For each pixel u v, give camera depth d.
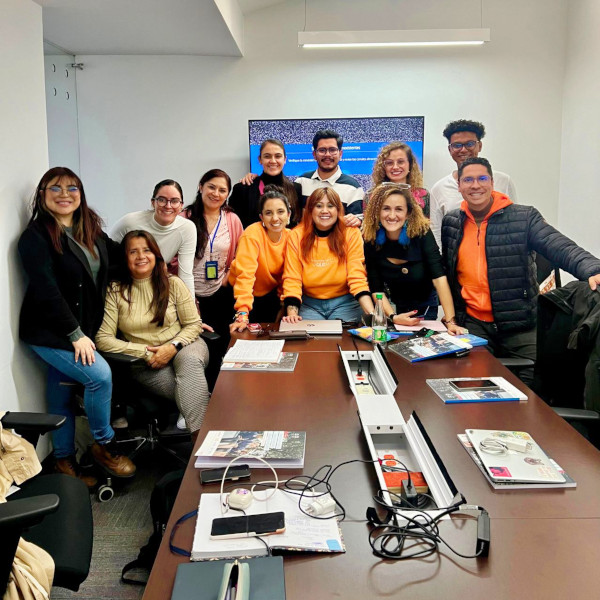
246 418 1.93
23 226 2.96
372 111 5.56
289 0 5.43
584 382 2.49
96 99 5.50
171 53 5.38
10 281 2.83
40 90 3.16
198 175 5.62
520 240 3.35
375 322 2.89
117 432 3.28
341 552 1.22
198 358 3.09
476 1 5.44
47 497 1.38
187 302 3.29
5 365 2.78
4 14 2.77
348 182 4.96
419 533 1.27
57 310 2.79
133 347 3.04
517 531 1.29
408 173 4.83
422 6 5.45
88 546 1.66
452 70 5.51
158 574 1.16
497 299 3.42
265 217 3.35
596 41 4.90
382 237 3.38
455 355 2.64
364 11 5.47
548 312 2.62
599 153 4.91
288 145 5.46
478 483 1.51
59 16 3.98
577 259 3.12
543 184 5.66
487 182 3.29
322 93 5.54
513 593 1.10
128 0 3.61
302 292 3.45
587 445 1.73
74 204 2.85
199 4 3.75
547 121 5.57
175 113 5.54
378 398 1.98
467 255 3.46
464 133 5.10
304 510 1.36
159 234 3.54
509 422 1.90
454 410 2.01
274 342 2.84
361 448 1.70
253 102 5.55
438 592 1.10
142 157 5.59
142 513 2.80
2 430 1.87
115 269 3.16
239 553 1.21
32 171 3.06
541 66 5.50
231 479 1.51
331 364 2.54
